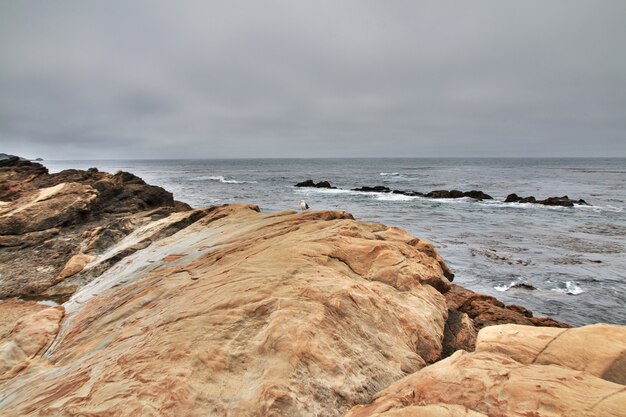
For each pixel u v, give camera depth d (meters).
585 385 3.31
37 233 16.05
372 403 4.08
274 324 5.05
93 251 14.46
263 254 7.57
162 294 7.34
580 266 18.16
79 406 4.14
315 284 6.11
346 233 8.32
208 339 4.93
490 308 9.77
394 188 62.88
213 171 131.25
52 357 6.75
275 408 4.00
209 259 8.73
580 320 12.68
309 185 65.12
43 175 29.44
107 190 22.61
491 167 147.50
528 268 17.81
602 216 33.62
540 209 37.91
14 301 11.14
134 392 4.14
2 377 6.32
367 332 5.56
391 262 7.46
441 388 3.76
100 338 6.48
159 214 18.20
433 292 7.59
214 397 4.13
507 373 3.68
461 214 34.66
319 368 4.59
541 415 3.11
